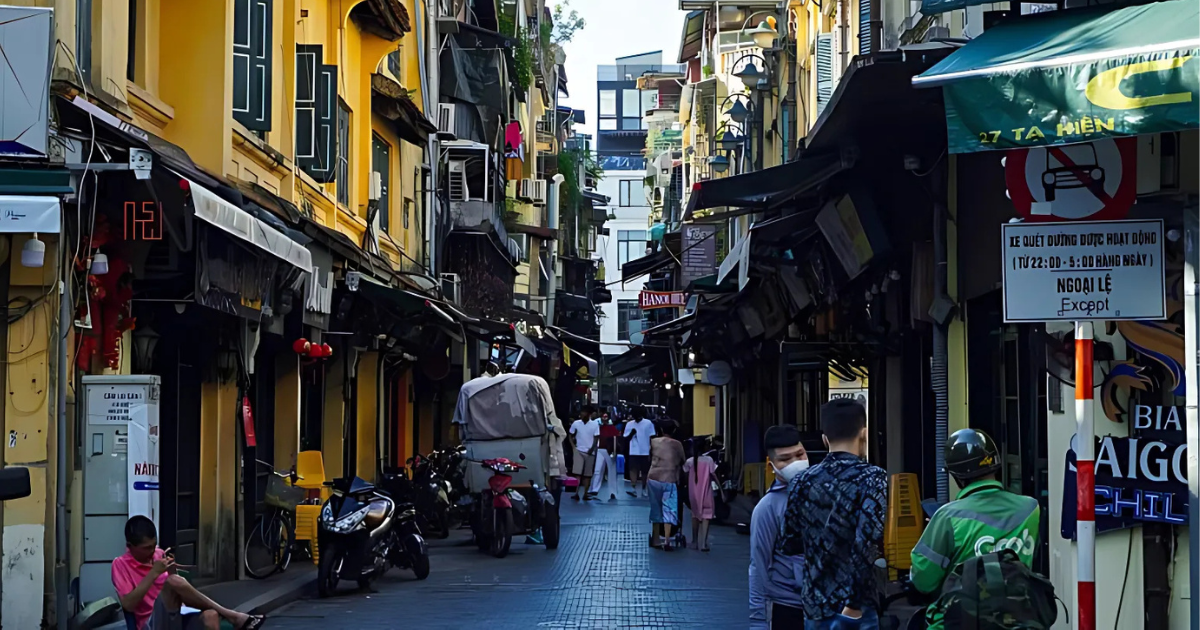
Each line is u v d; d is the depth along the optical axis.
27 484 6.87
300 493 15.51
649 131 76.38
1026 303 6.29
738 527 21.62
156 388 10.06
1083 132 5.89
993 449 5.85
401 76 25.75
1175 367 7.80
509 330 23.23
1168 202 7.55
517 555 18.00
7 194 8.69
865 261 13.26
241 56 13.81
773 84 29.23
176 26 13.34
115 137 9.73
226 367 14.38
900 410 16.31
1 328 9.55
